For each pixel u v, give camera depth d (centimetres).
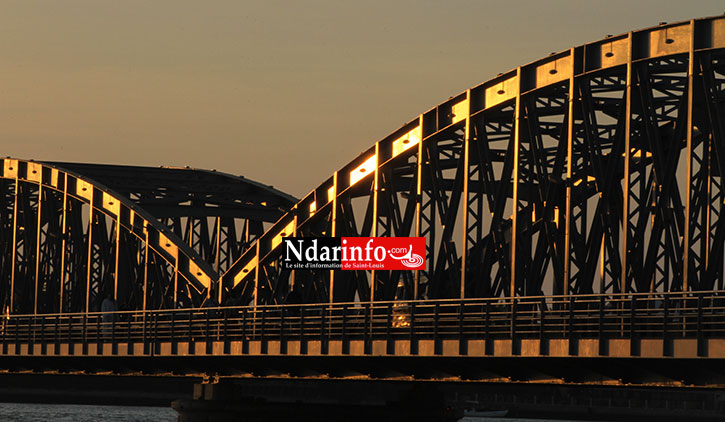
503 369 8031
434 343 7975
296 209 10806
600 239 8231
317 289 10456
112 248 12750
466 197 8950
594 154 8250
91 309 12962
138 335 10719
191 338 9825
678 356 6744
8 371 12212
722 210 7644
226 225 13625
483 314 7788
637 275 8106
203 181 13375
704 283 7631
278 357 9106
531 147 8681
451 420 10038
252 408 10075
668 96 8400
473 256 9300
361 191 10250
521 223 9450
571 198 8256
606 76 8419
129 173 13425
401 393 9956
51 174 13050
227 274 11419
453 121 9294
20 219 14662
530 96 8744
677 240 7881
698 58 7806
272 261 11106
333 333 9562
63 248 12838
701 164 8000
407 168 10106
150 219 12062
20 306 13400
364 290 9831
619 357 6994
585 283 8275
